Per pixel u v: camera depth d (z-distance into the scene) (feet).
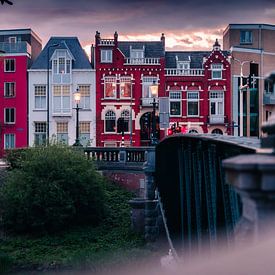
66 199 101.50
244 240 13.58
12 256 88.84
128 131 205.36
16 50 205.77
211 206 38.09
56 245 95.86
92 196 105.09
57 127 205.67
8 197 101.91
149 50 209.97
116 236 99.35
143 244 94.07
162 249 89.97
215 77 207.41
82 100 206.08
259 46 224.74
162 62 206.08
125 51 209.77
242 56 213.05
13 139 205.46
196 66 210.59
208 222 38.78
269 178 11.98
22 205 100.27
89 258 82.23
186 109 205.98
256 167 12.05
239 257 14.12
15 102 205.57
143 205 98.48
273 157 12.67
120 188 123.03
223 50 220.84
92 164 110.22
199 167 41.04
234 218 30.19
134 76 205.26
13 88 205.98
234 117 208.03
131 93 205.46
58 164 103.81
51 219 100.22
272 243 12.40
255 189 12.26
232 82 207.92
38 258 87.51
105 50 206.18
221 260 20.85
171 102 206.69
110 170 124.77
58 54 205.57
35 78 205.77
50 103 205.36
